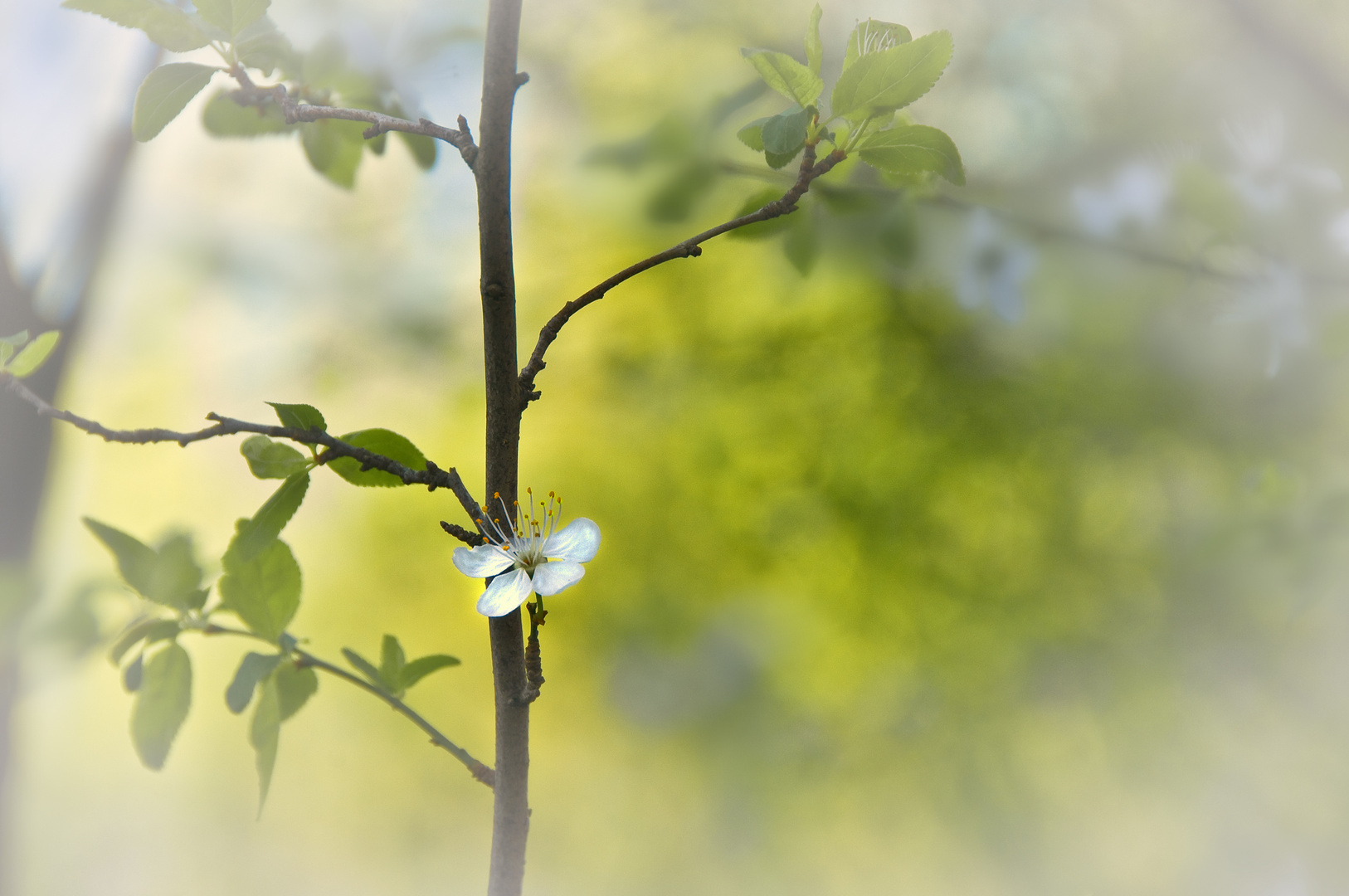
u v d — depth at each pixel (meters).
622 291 2.06
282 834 1.83
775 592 1.83
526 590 0.69
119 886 1.68
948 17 1.76
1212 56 1.13
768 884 1.72
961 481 1.92
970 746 1.79
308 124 0.78
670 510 1.99
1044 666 1.81
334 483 2.09
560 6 1.89
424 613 2.01
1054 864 1.63
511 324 0.69
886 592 1.89
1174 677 1.67
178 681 0.72
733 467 2.00
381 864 1.83
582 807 1.79
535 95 1.94
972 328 1.81
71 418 0.70
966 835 1.72
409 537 2.05
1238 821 1.53
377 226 2.10
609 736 1.80
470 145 0.70
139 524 1.94
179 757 1.87
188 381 2.03
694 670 1.72
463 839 1.85
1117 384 1.64
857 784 1.75
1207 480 1.52
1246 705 1.60
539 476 2.01
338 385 2.11
